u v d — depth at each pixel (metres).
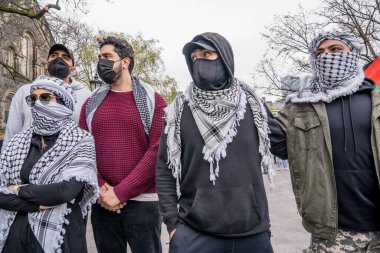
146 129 2.88
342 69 2.41
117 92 2.99
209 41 2.18
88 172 2.38
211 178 2.04
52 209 2.26
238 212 2.02
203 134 2.09
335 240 2.28
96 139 2.86
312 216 2.33
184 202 2.19
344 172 2.28
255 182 2.10
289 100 2.61
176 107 2.28
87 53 18.34
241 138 2.12
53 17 11.20
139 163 2.79
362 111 2.30
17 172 2.35
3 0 9.88
